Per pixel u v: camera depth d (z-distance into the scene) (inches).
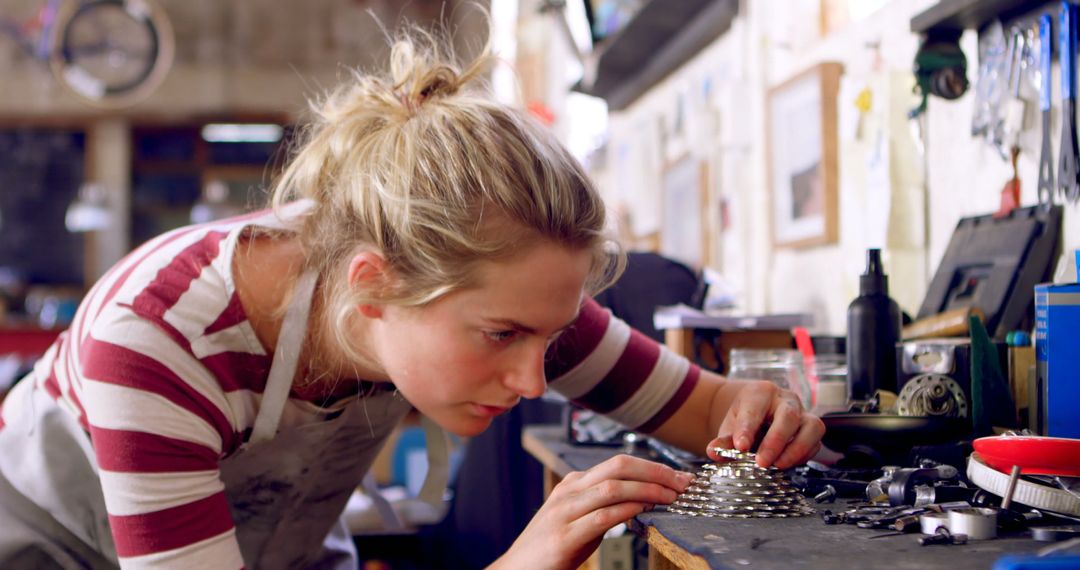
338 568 52.4
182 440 33.1
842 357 51.6
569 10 130.6
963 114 53.1
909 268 57.6
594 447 52.9
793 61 74.5
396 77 37.9
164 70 292.2
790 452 35.5
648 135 111.0
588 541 30.7
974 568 22.5
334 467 44.5
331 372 37.8
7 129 331.3
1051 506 27.8
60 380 40.1
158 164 340.8
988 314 45.7
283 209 38.0
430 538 71.7
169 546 32.4
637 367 44.0
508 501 68.6
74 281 331.0
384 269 32.7
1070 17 44.1
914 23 52.4
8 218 330.3
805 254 71.7
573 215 32.0
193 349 33.9
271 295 35.8
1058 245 44.8
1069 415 35.6
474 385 32.8
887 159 58.6
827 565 22.9
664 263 67.7
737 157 83.2
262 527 45.3
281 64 332.8
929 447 35.5
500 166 31.6
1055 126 45.3
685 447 44.4
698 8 88.0
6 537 40.2
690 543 25.8
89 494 40.7
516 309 31.5
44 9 319.9
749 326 54.9
